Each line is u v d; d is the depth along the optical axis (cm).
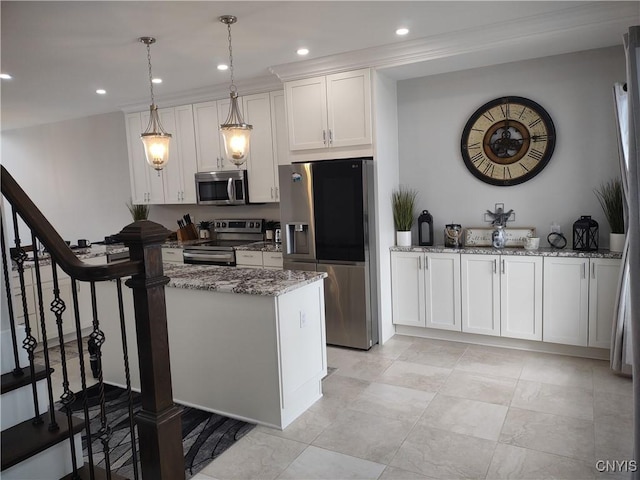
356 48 394
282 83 478
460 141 442
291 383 295
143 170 591
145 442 185
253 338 289
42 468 186
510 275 396
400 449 261
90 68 411
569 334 378
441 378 354
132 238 173
